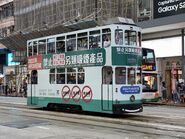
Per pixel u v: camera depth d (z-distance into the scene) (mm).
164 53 34469
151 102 29766
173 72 34219
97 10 39812
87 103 20031
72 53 21250
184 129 14531
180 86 30500
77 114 20781
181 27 31906
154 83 29250
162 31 34250
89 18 39156
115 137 12656
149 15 35656
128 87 19047
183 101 30125
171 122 16766
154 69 29406
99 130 14453
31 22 52562
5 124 16562
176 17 29922
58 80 22266
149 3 35781
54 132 13984
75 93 20906
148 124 16047
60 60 22141
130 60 19250
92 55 19797
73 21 39969
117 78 18703
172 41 33719
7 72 58625
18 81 54500
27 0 53812
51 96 22797
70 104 21203
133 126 15555
